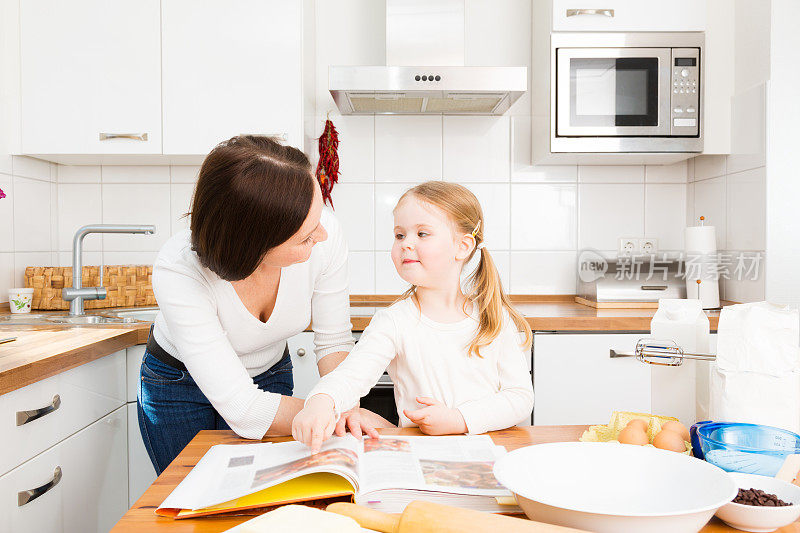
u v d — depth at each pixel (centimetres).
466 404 99
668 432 77
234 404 95
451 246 110
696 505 58
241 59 213
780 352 75
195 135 214
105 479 164
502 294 119
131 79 213
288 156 88
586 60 218
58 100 214
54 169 245
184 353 100
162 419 131
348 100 227
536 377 195
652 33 217
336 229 127
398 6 225
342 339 128
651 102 219
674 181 255
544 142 232
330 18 249
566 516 53
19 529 122
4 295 213
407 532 53
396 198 252
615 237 255
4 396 117
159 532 60
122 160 233
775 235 208
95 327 180
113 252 249
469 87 209
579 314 201
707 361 86
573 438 91
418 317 114
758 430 73
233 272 89
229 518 63
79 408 148
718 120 230
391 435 93
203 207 85
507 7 249
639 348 86
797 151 207
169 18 212
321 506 67
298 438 81
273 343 129
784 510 56
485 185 253
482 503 66
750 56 219
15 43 213
